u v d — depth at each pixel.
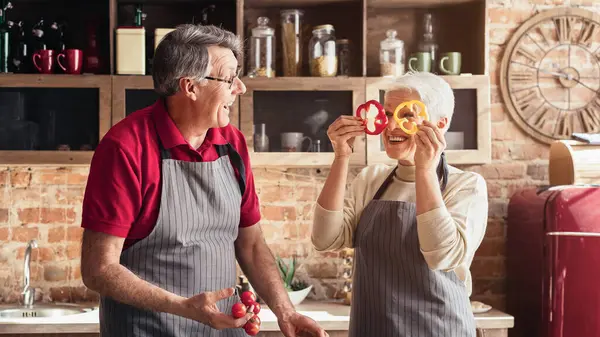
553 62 3.61
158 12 3.49
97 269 1.70
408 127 1.86
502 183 3.62
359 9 3.55
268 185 3.61
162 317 1.82
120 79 3.21
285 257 3.61
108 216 1.73
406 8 3.56
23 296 3.38
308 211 3.61
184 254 1.84
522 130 3.62
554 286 2.99
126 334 1.81
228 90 1.86
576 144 3.30
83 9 3.44
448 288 1.89
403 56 3.37
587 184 3.18
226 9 3.52
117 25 3.39
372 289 1.94
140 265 1.83
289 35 3.39
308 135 3.27
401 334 1.88
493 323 3.01
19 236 3.54
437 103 1.91
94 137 3.21
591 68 3.61
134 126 1.83
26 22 3.44
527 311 3.28
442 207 1.78
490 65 3.63
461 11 3.55
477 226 1.89
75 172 3.55
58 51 3.32
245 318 1.60
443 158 1.97
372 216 1.98
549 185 3.45
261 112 3.27
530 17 3.62
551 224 3.01
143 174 1.80
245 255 2.08
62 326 2.88
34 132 3.19
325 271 3.62
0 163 3.16
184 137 1.90
